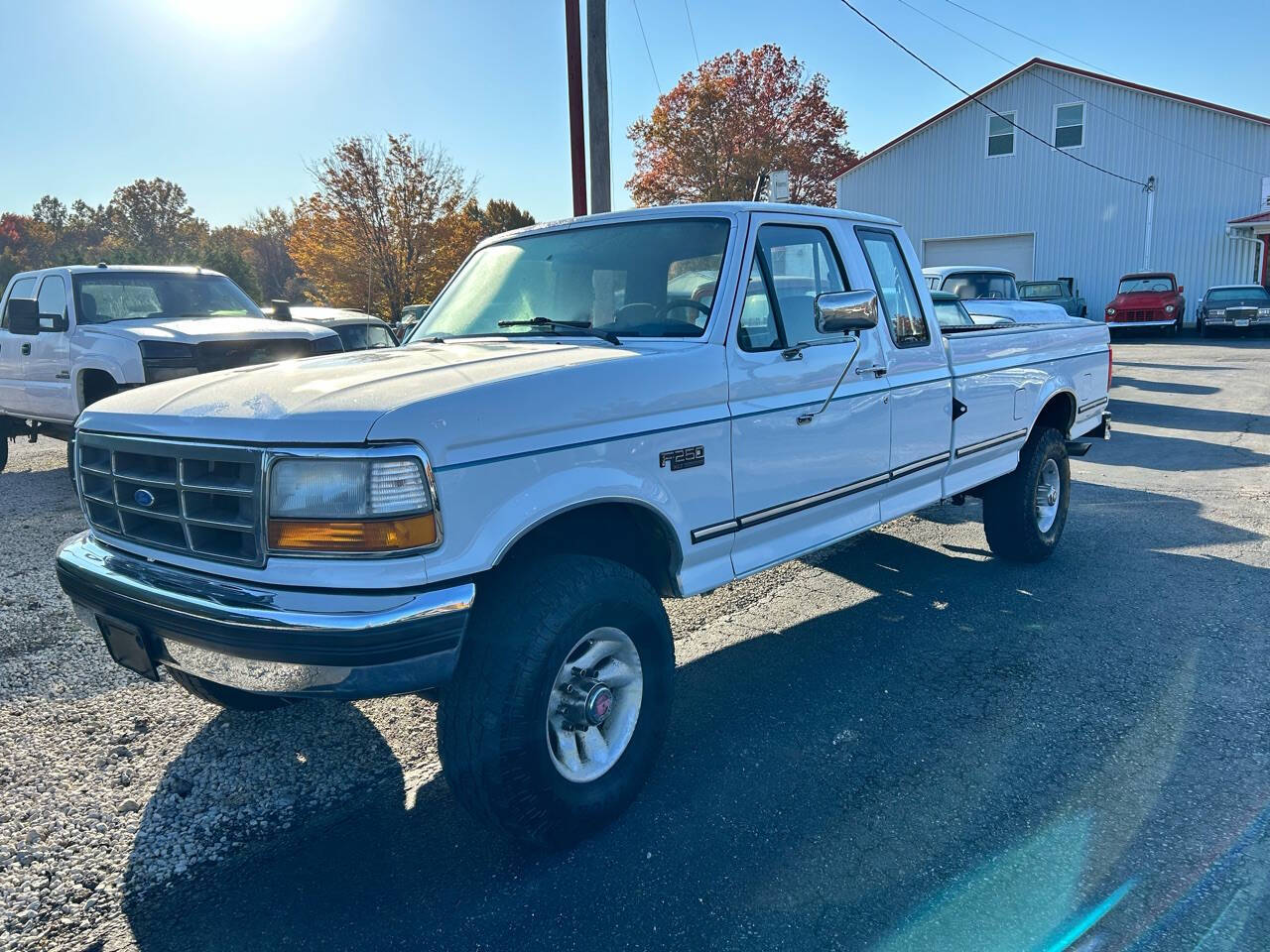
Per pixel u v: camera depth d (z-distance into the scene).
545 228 4.32
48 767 3.53
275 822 3.17
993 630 4.85
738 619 5.16
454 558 2.56
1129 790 3.22
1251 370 17.80
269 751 3.68
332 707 4.07
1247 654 4.42
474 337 3.93
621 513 3.30
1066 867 2.79
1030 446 5.81
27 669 4.45
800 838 2.99
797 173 44.12
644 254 3.83
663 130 44.75
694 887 2.75
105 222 114.56
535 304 4.03
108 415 3.06
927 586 5.64
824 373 3.94
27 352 9.07
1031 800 3.18
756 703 4.03
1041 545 5.90
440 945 2.53
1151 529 6.88
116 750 3.67
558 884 2.79
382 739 3.78
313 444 2.48
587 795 2.93
